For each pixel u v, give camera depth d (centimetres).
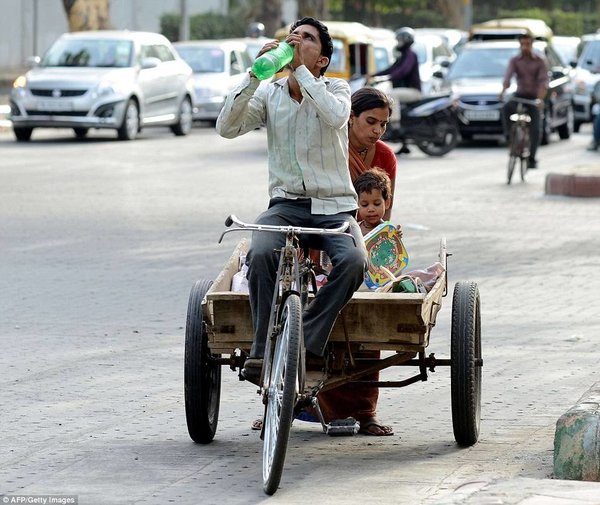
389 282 1086
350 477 1012
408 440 1144
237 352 1273
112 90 4625
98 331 1623
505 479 920
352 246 1009
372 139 1175
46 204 2908
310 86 1023
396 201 2994
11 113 4641
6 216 2705
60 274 2031
